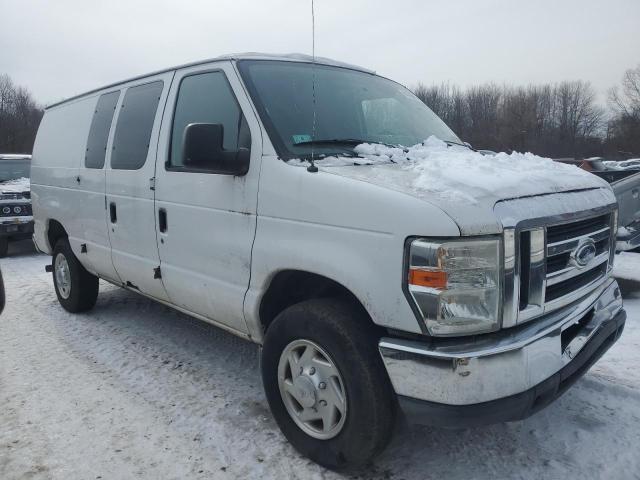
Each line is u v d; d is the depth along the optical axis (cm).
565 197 266
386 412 253
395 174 264
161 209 368
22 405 353
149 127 390
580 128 5841
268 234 290
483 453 296
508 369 227
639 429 313
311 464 287
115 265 438
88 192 463
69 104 541
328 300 275
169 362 422
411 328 232
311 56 386
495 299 229
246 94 316
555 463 285
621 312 306
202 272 339
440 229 222
